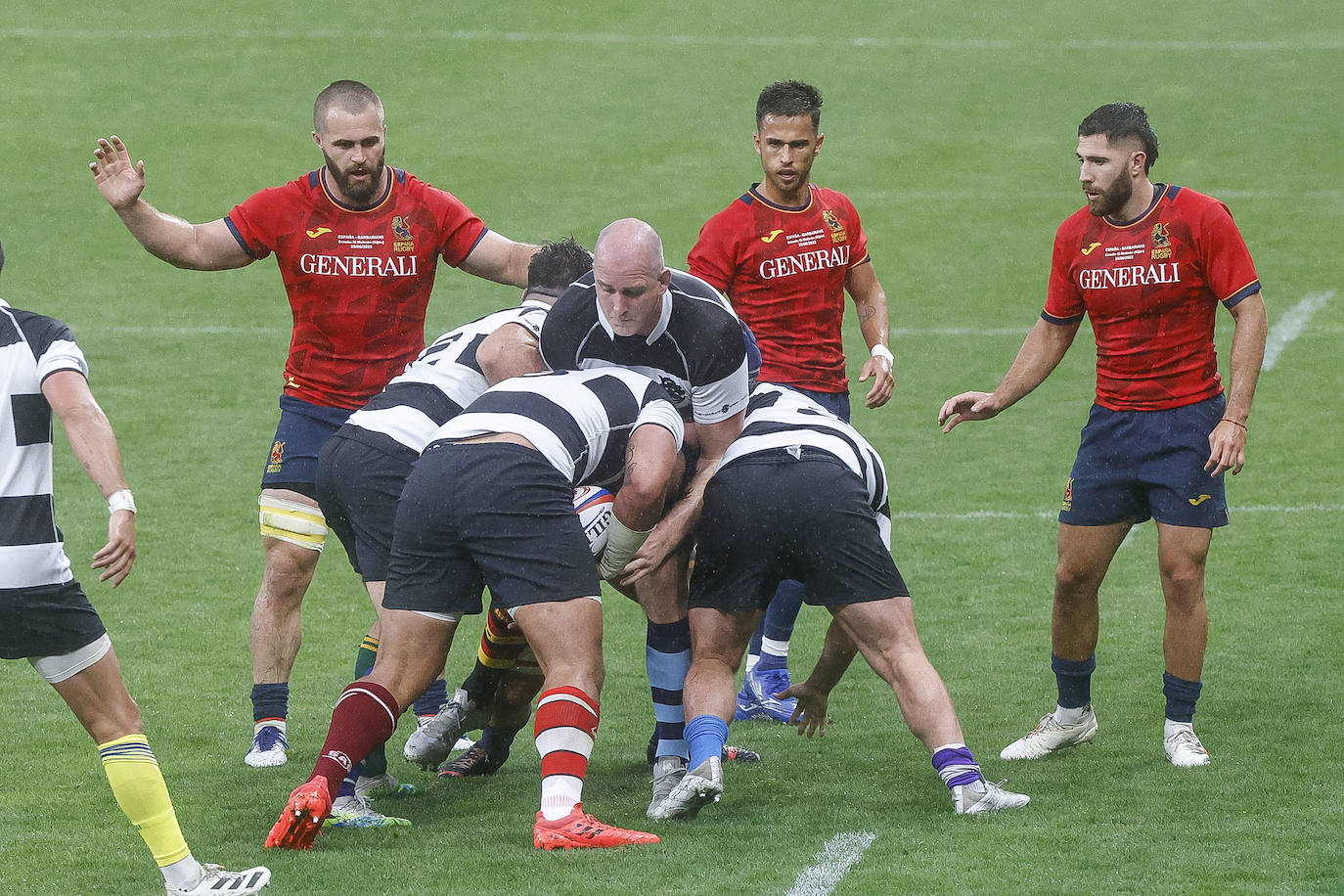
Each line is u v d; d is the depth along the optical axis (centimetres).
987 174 6931
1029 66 8331
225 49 8369
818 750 2077
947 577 2934
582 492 1789
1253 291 1884
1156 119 7575
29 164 6875
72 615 1487
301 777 1967
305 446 2120
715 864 1585
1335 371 4450
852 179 6875
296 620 2109
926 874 1546
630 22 8906
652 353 1798
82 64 8112
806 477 1738
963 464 3747
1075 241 1973
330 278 2094
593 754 2084
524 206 6475
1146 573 2944
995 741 2086
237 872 1550
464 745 2175
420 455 1812
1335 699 2194
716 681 1770
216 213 6406
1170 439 1923
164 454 3841
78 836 1728
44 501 1474
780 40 8700
